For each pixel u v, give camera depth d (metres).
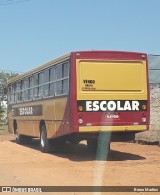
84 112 14.55
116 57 14.97
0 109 41.41
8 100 25.41
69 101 14.72
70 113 14.62
